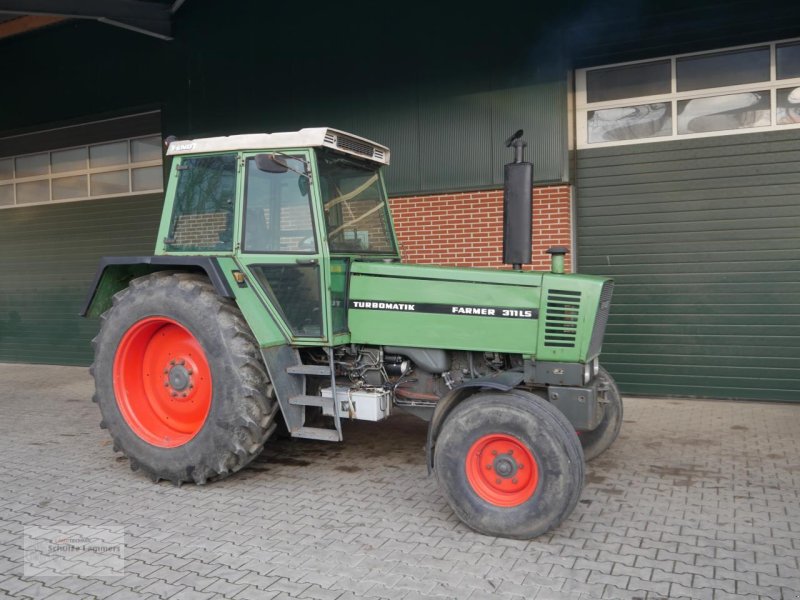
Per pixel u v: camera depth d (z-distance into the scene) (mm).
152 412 4984
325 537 3840
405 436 6059
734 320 7188
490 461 3881
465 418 3875
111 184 10516
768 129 6996
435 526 3996
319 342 4566
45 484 4809
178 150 4910
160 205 10047
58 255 10930
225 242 4770
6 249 11320
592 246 7750
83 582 3320
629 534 3857
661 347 7477
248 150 4695
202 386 4816
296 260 4543
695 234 7305
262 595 3176
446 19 7953
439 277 4512
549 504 3678
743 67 7105
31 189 11203
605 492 4555
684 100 7340
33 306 11156
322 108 8695
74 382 9258
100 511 4270
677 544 3719
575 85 7777
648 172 7477
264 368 4598
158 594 3197
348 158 4988
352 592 3201
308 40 8734
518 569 3424
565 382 4227
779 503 4324
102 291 5145
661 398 7461
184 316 4590
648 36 7320
